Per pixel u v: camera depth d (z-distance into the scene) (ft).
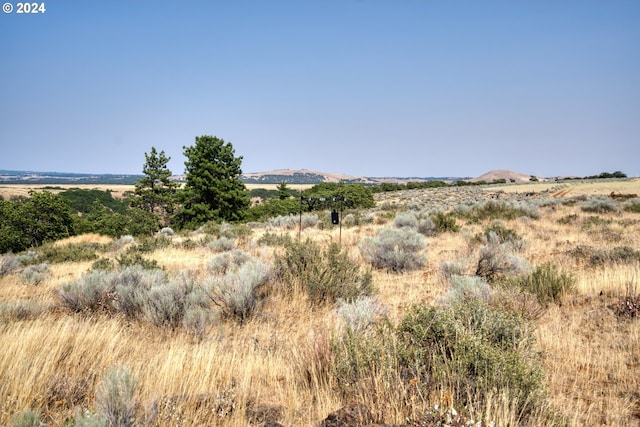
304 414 12.64
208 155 141.18
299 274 29.19
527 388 12.09
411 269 37.93
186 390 13.79
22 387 12.85
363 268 37.04
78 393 13.73
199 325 21.15
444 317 15.19
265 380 15.42
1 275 45.88
